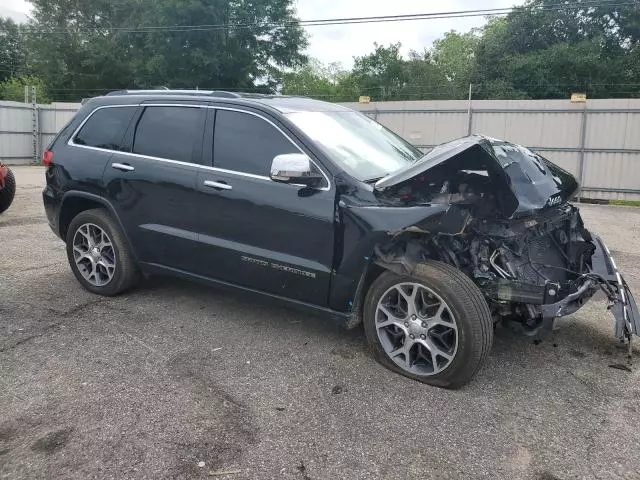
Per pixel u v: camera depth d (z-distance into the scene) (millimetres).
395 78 42312
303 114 4395
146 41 34125
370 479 2736
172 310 4926
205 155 4445
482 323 3457
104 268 5191
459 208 3488
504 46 36469
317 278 3922
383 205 3676
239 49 33000
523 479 2760
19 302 5055
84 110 5281
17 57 49500
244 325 4617
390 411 3344
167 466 2793
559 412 3381
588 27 34906
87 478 2693
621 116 16156
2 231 8242
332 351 4145
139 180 4734
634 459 2926
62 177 5230
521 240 3980
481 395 3557
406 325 3707
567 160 16875
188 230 4523
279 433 3098
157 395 3469
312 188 3896
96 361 3916
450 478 2762
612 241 9180
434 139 18188
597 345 4379
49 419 3182
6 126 24359
